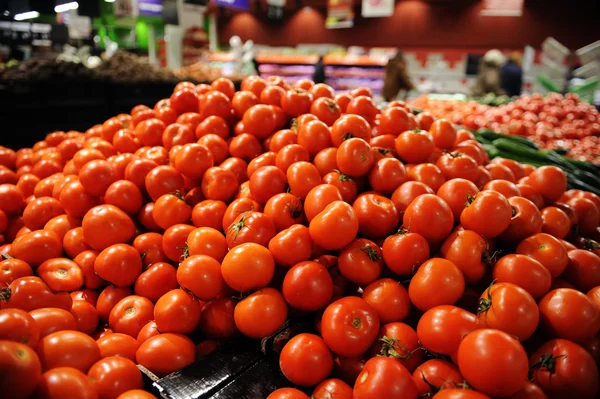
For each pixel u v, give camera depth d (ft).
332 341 3.73
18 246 4.89
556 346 3.63
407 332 3.86
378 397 3.17
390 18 45.03
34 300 4.18
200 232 4.71
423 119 7.06
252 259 4.14
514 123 14.53
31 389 2.84
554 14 38.65
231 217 5.03
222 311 4.50
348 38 47.80
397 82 25.81
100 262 4.81
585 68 26.25
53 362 3.42
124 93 16.46
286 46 51.11
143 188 5.87
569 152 12.96
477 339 3.15
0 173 7.25
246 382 3.91
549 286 4.06
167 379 3.80
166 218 5.27
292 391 3.58
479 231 4.33
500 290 3.66
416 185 4.83
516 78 26.03
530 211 4.68
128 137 6.88
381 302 4.04
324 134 5.60
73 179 5.83
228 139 6.73
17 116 13.76
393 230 4.81
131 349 4.22
